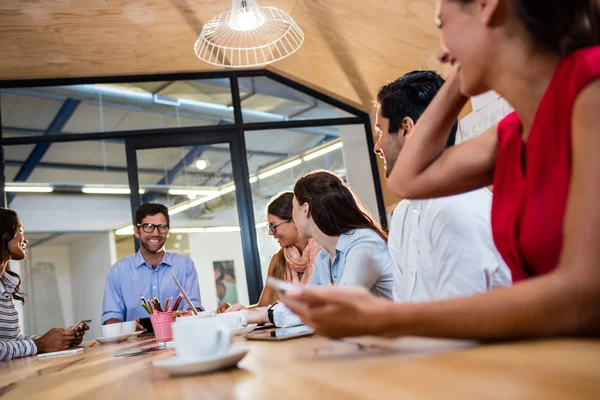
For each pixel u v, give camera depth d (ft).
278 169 15.81
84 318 17.79
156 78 15.62
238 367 2.35
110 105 15.40
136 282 11.12
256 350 3.04
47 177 15.70
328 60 14.49
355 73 14.52
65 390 2.48
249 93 15.98
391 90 4.97
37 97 15.21
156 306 5.89
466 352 1.79
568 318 1.74
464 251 4.27
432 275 4.54
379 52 13.08
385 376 1.60
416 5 10.71
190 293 11.28
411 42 11.97
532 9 2.15
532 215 2.33
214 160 15.52
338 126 16.44
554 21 2.15
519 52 2.25
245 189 15.35
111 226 16.08
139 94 15.57
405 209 5.12
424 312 1.83
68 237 17.22
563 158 2.13
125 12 12.61
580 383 1.17
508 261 2.63
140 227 11.14
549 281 1.77
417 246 4.79
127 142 15.23
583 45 2.18
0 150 14.87
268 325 6.09
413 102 4.83
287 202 8.97
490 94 9.19
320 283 6.91
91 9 12.37
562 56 2.19
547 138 2.20
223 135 15.60
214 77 15.84
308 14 12.91
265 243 15.28
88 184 15.75
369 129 16.51
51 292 17.74
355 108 16.51
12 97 15.08
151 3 12.44
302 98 16.31
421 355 1.89
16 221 9.04
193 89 15.84
